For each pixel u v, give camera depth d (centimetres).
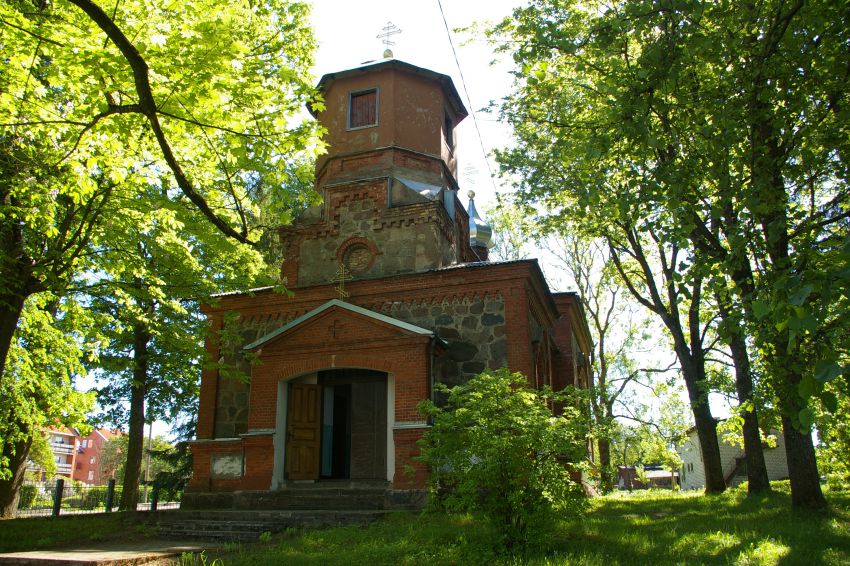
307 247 1925
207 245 1694
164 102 855
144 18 934
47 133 1134
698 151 943
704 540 969
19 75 1016
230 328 1719
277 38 1330
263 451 1614
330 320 1658
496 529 952
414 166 1986
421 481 1462
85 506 2950
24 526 1483
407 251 1833
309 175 1227
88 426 1944
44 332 1692
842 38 941
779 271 697
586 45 1177
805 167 961
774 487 1998
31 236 1355
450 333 1659
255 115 967
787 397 799
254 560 953
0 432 1797
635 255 2183
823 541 930
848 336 567
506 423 963
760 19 964
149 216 1398
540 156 1822
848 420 1329
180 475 2980
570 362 2297
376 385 1972
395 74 2019
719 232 1238
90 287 1438
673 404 3438
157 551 1113
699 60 988
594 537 1015
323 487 1581
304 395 1684
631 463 5503
